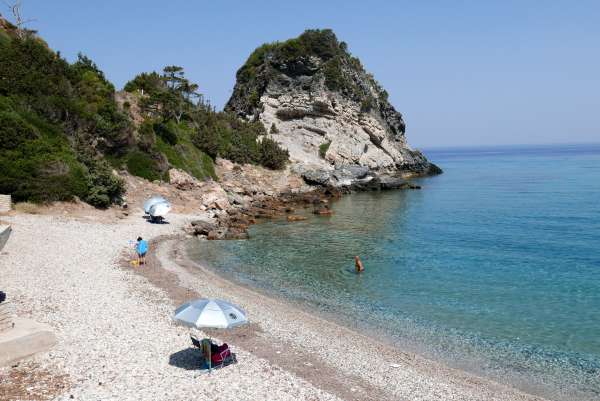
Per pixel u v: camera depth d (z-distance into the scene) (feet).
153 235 139.13
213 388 49.67
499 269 115.55
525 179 391.65
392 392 54.49
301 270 113.80
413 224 181.57
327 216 201.26
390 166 401.49
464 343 72.13
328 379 56.54
